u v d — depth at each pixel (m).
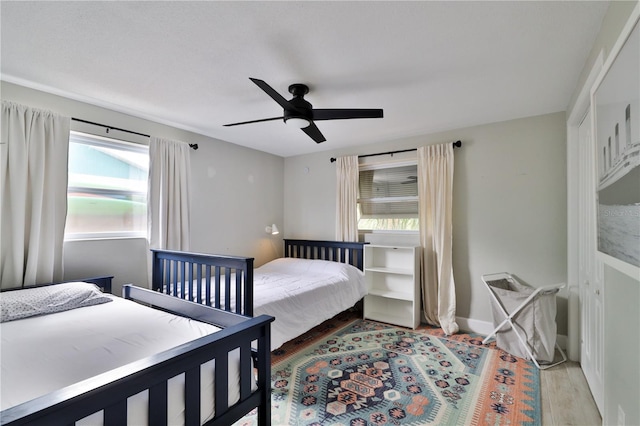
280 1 1.44
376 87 2.38
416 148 3.71
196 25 1.62
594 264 2.05
